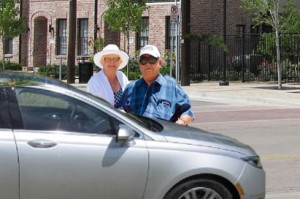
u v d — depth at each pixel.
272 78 28.47
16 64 36.56
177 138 5.46
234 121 15.64
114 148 5.21
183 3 25.61
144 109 6.36
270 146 11.53
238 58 29.77
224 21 27.05
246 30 33.00
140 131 5.37
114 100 6.73
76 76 34.00
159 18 32.72
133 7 28.02
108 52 6.61
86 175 5.13
